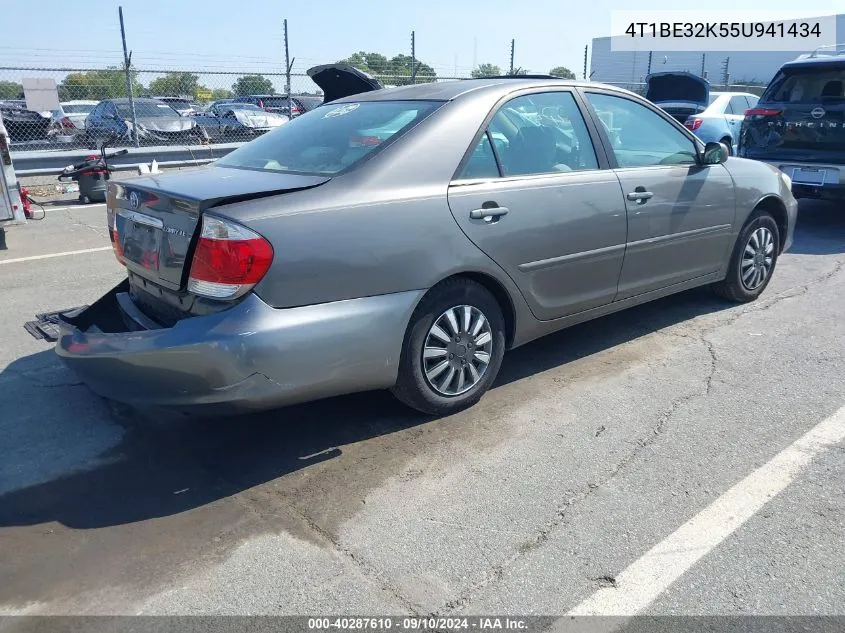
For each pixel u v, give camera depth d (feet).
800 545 8.79
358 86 21.63
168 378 9.61
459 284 11.62
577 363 14.51
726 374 13.84
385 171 10.87
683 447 11.13
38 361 14.66
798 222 28.89
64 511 9.70
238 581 8.29
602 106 14.23
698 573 8.32
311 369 10.01
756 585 8.11
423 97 12.55
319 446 11.33
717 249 16.49
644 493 9.91
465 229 11.37
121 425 12.07
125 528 9.31
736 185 16.49
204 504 9.82
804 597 7.92
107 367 9.89
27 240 26.35
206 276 9.65
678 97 43.57
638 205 14.10
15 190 24.97
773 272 20.57
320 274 9.96
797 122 26.13
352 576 8.35
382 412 12.41
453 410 12.23
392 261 10.59
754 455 10.87
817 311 17.53
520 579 8.27
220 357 9.36
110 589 8.19
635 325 16.69
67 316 11.91
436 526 9.26
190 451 11.24
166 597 8.05
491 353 12.41
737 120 43.04
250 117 48.26
